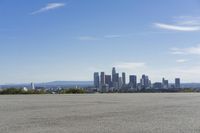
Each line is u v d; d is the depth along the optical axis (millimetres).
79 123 14750
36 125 14031
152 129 13148
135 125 14219
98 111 20312
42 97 38969
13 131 12445
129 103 27578
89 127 13562
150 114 18766
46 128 13219
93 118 16625
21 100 31594
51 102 28531
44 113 18938
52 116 17391
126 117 17188
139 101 30578
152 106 24422
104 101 30297
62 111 20172
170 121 15633
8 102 28391
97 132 12344
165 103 27844
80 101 30172
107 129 13055
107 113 19141
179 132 12469
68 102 28594
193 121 15695
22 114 18328
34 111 20094
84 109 21594
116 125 14195
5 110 20688
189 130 12938
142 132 12422
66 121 15391
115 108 22500
